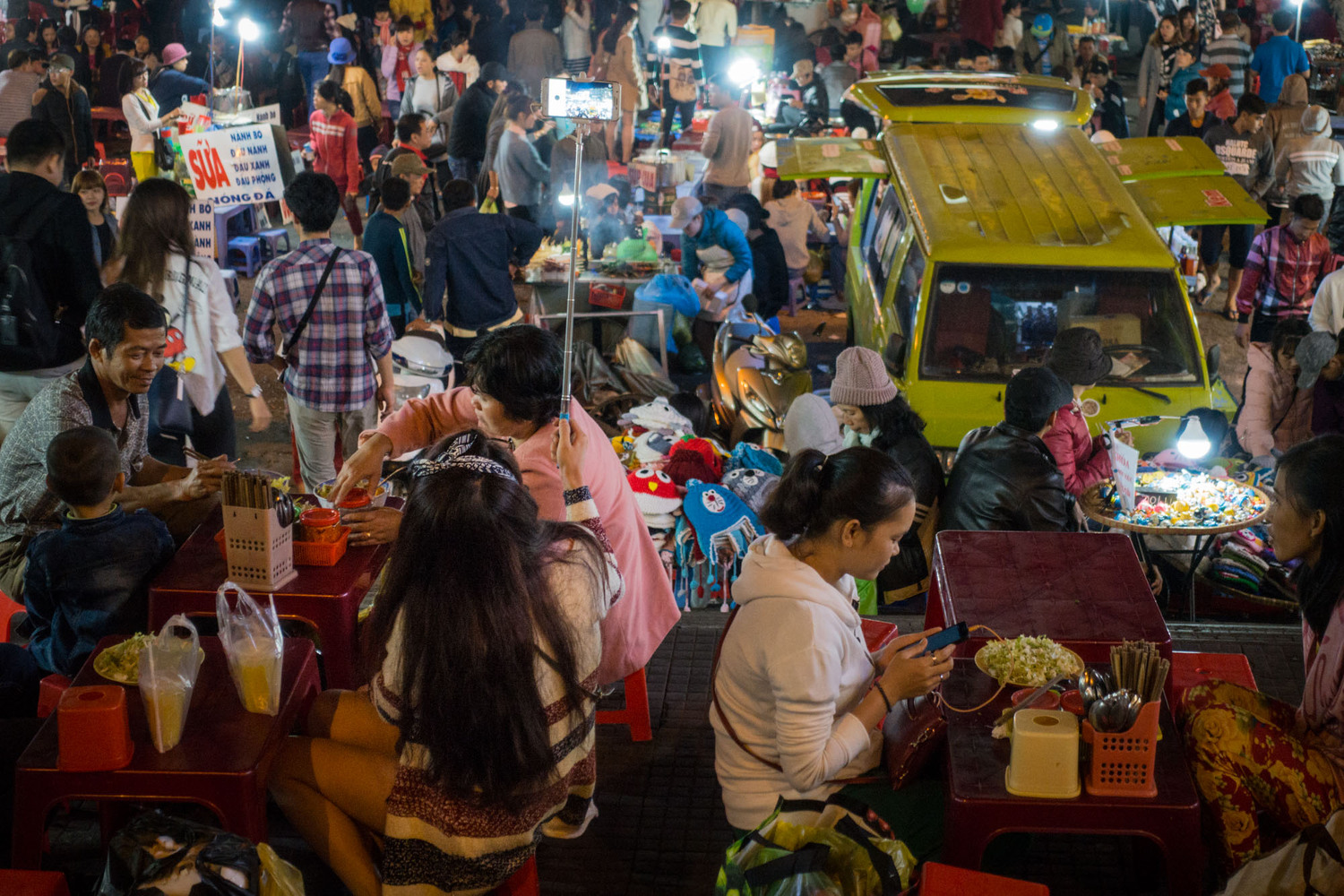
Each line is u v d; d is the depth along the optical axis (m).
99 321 4.20
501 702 2.80
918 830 3.26
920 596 5.79
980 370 7.11
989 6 16.64
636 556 4.03
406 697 2.85
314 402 6.43
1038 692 3.27
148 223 5.87
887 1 18.45
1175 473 5.55
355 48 15.93
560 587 2.96
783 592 3.16
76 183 7.34
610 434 7.44
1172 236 10.89
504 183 11.37
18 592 4.39
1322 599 3.33
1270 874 2.93
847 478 3.14
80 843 3.71
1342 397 6.37
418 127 10.96
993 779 3.07
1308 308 9.17
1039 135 8.48
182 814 3.49
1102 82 14.66
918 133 8.45
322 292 6.22
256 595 3.71
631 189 11.63
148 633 3.61
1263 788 3.24
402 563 2.85
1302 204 8.89
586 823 3.43
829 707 3.12
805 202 10.77
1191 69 14.80
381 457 4.25
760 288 9.91
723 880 3.08
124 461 4.51
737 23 15.58
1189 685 3.90
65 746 3.05
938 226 7.41
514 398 3.77
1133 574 3.93
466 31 17.06
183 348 6.08
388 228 8.30
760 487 5.72
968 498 5.16
